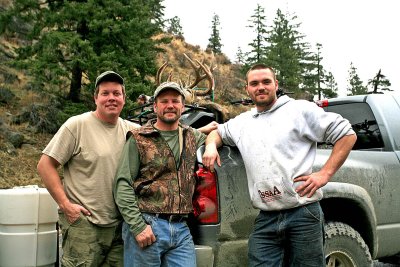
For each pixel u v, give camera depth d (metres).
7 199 3.55
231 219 3.38
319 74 58.62
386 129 4.64
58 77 15.04
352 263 4.00
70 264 3.34
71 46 14.34
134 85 14.48
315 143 3.40
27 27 20.48
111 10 15.44
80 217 3.30
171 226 3.14
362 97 4.93
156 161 3.18
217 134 3.55
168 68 31.70
